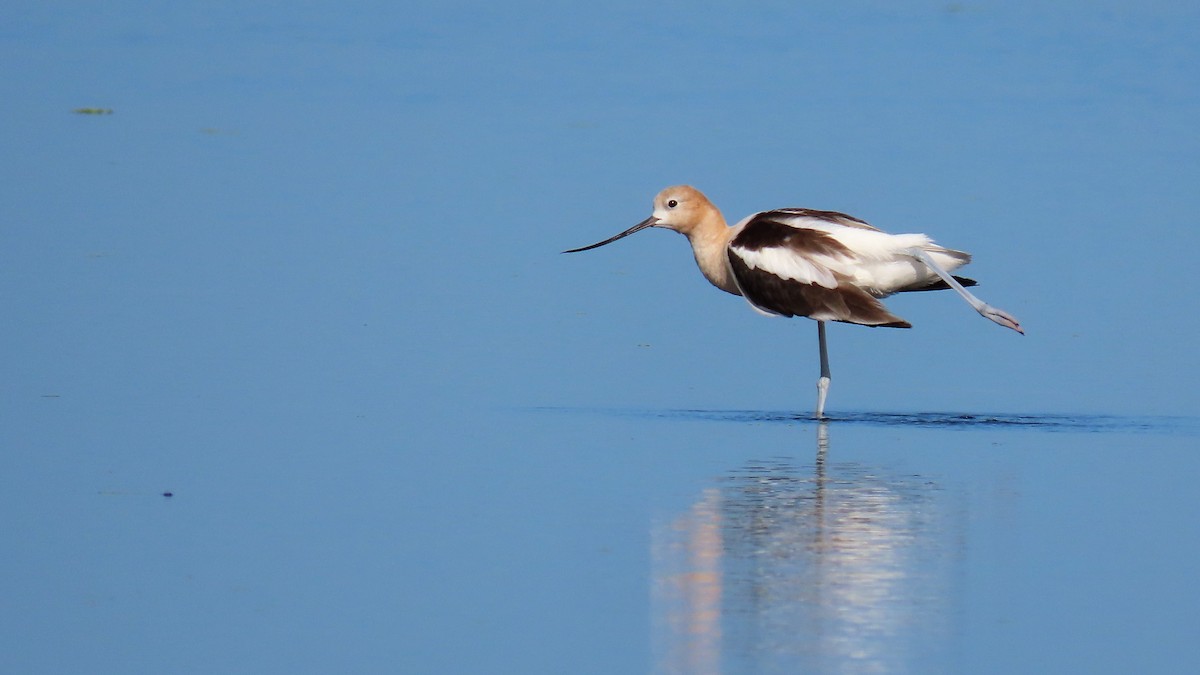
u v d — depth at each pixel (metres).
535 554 11.43
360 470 13.68
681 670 9.30
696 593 10.61
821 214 17.03
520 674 9.35
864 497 12.93
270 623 10.22
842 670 9.30
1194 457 14.35
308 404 15.83
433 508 12.60
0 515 12.35
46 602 10.58
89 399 15.75
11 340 17.67
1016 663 9.41
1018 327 15.31
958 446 14.77
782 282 16.53
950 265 16.30
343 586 10.84
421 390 16.52
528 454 14.31
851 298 16.12
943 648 9.62
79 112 29.78
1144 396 16.80
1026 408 16.38
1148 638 9.82
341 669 9.49
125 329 18.22
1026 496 13.00
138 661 9.66
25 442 14.34
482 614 10.30
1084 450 14.66
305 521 12.23
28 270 20.50
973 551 11.48
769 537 11.78
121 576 11.05
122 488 13.06
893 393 17.09
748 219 17.48
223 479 13.36
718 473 13.70
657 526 12.09
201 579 10.99
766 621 10.06
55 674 9.48
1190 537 11.88
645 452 14.44
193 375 16.72
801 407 16.48
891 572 11.06
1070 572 11.06
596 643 9.78
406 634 10.00
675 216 17.80
